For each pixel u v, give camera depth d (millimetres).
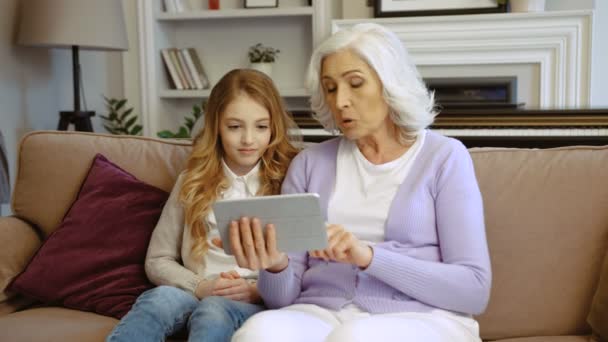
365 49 1414
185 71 4273
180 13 4168
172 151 1966
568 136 2793
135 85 4293
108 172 1869
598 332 1431
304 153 1627
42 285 1734
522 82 3641
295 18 4324
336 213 1492
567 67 3539
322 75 1511
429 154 1456
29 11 3088
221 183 1710
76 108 3275
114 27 3248
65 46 3346
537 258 1565
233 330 1398
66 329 1522
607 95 3893
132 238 1771
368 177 1489
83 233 1780
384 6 3807
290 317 1257
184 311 1462
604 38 3854
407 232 1409
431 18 3615
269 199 1188
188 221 1685
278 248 1227
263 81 1701
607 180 1584
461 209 1380
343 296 1402
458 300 1319
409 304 1342
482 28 3592
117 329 1376
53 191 1905
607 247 1541
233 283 1546
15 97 3277
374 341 1131
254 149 1669
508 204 1607
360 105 1437
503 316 1557
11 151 3248
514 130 2863
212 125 1720
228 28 4414
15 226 1856
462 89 3721
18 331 1502
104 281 1719
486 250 1371
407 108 1419
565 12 3479
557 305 1538
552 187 1601
